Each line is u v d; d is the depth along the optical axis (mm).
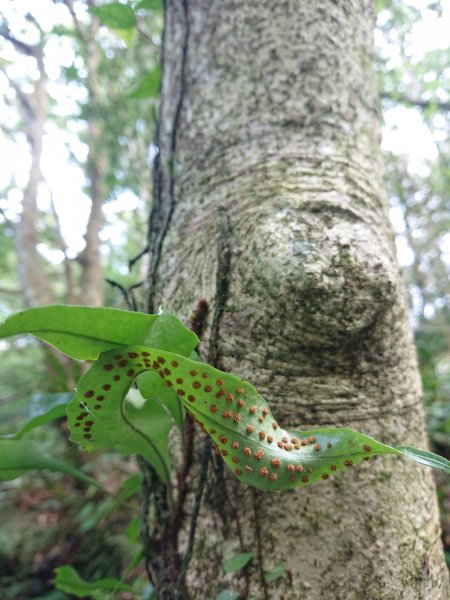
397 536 214
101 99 961
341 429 177
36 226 1243
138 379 181
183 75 308
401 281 267
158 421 217
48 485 791
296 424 218
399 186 1093
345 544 210
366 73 307
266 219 235
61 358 878
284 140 267
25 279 1187
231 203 259
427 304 1414
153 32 738
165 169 312
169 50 331
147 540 255
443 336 1346
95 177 1167
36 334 156
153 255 295
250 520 218
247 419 174
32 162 1233
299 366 219
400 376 241
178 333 165
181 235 280
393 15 839
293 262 212
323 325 210
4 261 1749
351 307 211
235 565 203
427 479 245
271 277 215
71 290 1132
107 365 165
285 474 173
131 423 203
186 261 267
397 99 837
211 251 252
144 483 269
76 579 304
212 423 175
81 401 172
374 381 230
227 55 291
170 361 162
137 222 1248
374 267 221
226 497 224
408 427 240
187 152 295
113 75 815
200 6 308
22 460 259
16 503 846
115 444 208
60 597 647
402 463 231
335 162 262
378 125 313
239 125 278
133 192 1060
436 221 1440
